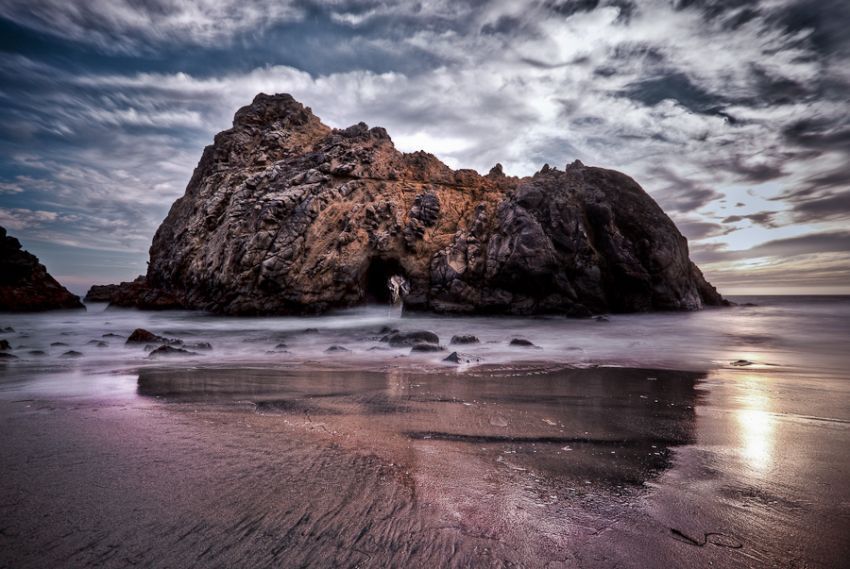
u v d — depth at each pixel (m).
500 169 27.59
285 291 19.05
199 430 3.79
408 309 20.38
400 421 4.15
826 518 2.34
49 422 4.04
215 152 26.86
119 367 7.77
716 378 6.68
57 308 23.22
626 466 3.06
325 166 22.39
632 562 1.96
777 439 3.67
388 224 21.06
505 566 1.92
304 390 5.65
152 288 26.94
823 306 30.88
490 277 19.94
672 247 21.47
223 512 2.34
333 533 2.16
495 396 5.32
